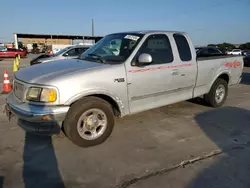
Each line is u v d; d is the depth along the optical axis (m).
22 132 4.01
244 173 2.88
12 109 3.30
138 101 3.94
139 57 3.65
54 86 3.08
